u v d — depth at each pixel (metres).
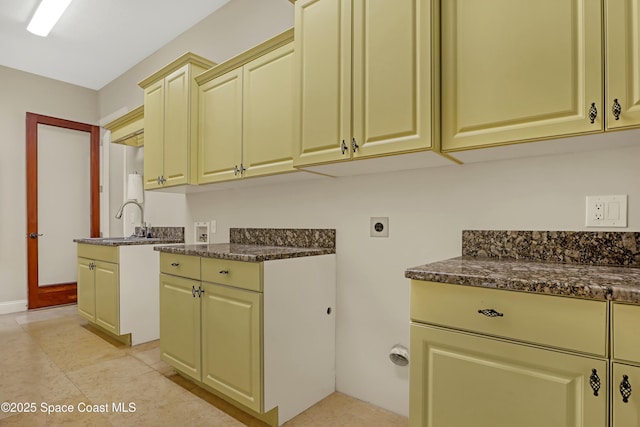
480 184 1.53
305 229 2.14
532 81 1.09
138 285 2.76
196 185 2.39
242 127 2.02
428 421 1.10
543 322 0.92
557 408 0.90
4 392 1.93
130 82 3.76
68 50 3.37
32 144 3.82
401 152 1.31
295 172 1.82
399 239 1.76
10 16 2.78
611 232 1.25
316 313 1.87
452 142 1.24
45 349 2.59
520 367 0.95
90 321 3.08
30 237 3.78
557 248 1.35
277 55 1.84
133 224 3.75
